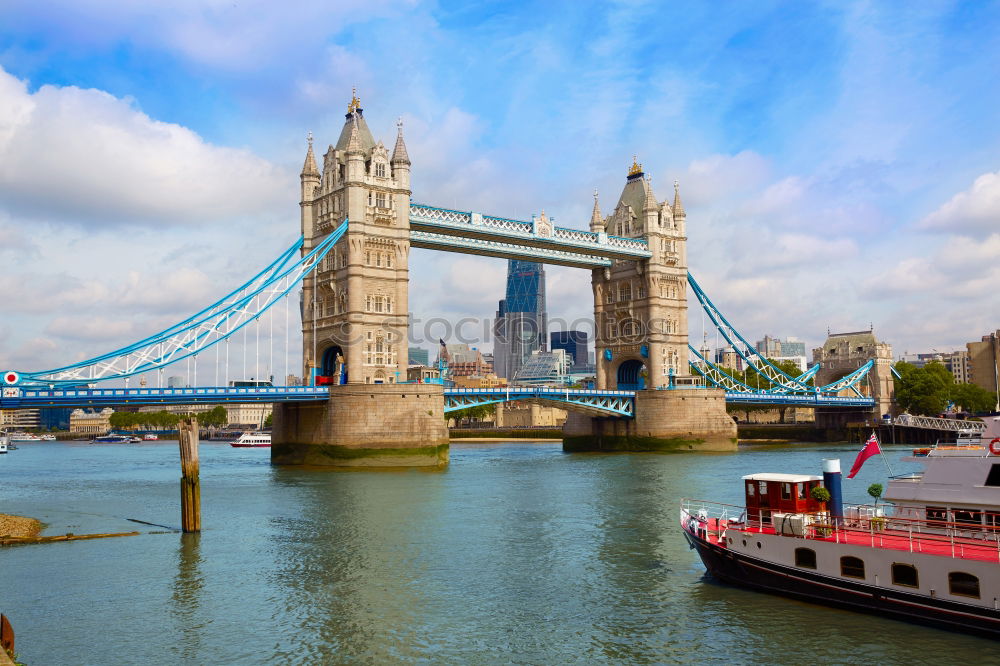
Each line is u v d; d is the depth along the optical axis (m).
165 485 88.31
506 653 32.31
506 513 63.56
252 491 79.75
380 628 35.28
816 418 182.62
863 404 179.50
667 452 141.62
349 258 113.31
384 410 106.00
